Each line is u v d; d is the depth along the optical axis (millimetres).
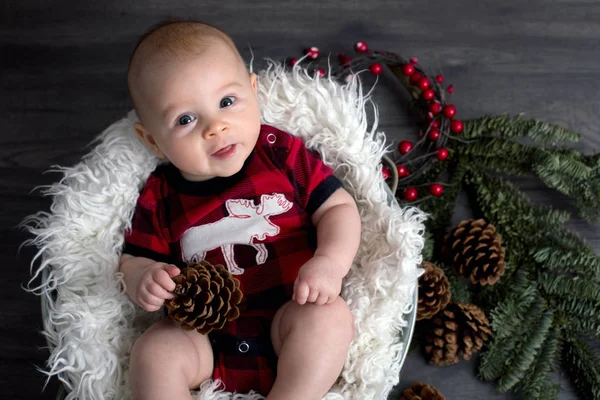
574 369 1401
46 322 1121
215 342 1147
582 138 1602
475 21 1648
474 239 1407
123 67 1630
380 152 1264
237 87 1065
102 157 1196
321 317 1051
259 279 1163
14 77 1630
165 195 1207
